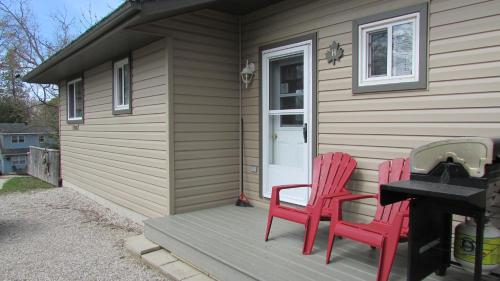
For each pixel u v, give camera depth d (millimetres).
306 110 4586
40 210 7191
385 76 3762
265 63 5148
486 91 3066
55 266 4203
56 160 10188
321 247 3600
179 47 4938
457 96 3225
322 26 4344
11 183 11180
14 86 22547
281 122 5035
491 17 3033
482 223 2225
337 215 3162
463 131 3197
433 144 2414
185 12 4812
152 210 5434
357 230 2953
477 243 2240
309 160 4578
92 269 4082
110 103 6781
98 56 6438
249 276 3008
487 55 3057
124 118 6227
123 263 4234
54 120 19656
